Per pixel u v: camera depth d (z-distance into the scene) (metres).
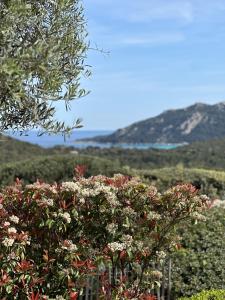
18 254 5.58
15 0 4.11
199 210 6.55
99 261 6.09
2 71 3.85
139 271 7.09
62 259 5.96
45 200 6.04
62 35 4.80
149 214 6.34
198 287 8.90
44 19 4.73
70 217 6.20
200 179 19.48
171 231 6.75
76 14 4.98
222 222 11.07
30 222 6.20
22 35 4.51
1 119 4.77
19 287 5.66
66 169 18.00
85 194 6.12
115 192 6.32
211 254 9.64
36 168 18.08
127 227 6.33
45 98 4.45
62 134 4.71
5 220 5.91
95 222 6.29
